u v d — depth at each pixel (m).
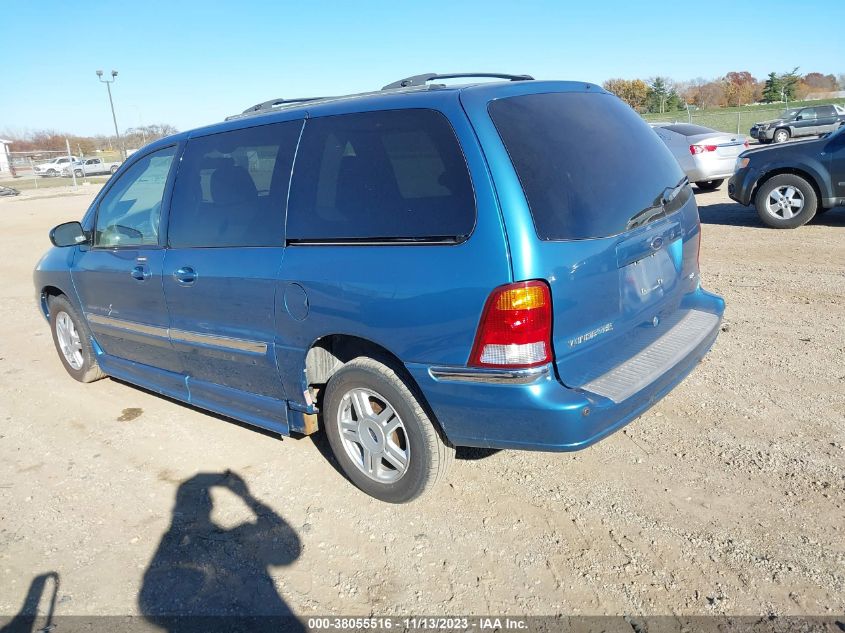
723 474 3.62
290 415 3.87
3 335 7.48
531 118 3.16
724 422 4.17
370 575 3.07
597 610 2.77
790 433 3.98
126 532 3.52
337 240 3.35
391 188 3.21
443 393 3.09
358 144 3.37
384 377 3.31
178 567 3.21
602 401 3.00
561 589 2.89
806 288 6.93
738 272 7.80
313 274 3.39
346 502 3.65
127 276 4.57
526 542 3.21
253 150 3.84
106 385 5.68
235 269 3.78
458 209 2.98
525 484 3.68
